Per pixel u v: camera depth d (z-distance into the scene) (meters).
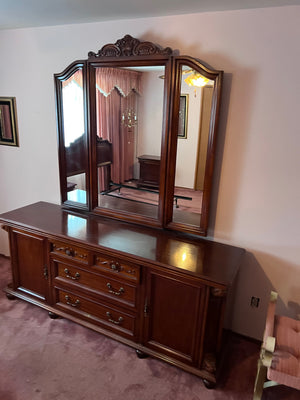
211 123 1.91
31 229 2.29
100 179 2.48
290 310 2.11
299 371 1.50
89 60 2.16
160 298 1.95
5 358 2.04
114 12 1.90
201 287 1.77
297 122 1.78
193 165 2.06
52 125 2.58
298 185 1.87
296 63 1.71
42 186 2.84
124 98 2.16
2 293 2.72
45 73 2.48
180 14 1.89
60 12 1.94
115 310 2.13
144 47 1.97
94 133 2.36
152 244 2.07
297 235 1.95
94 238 2.12
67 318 2.35
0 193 3.12
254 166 1.95
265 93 1.81
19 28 2.46
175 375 1.98
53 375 1.93
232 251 2.04
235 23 1.78
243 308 2.26
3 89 2.73
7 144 2.88
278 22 1.69
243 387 1.92
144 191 2.31
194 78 1.91
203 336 1.85
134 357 2.10
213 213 2.14
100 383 1.89
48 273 2.35
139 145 2.22
